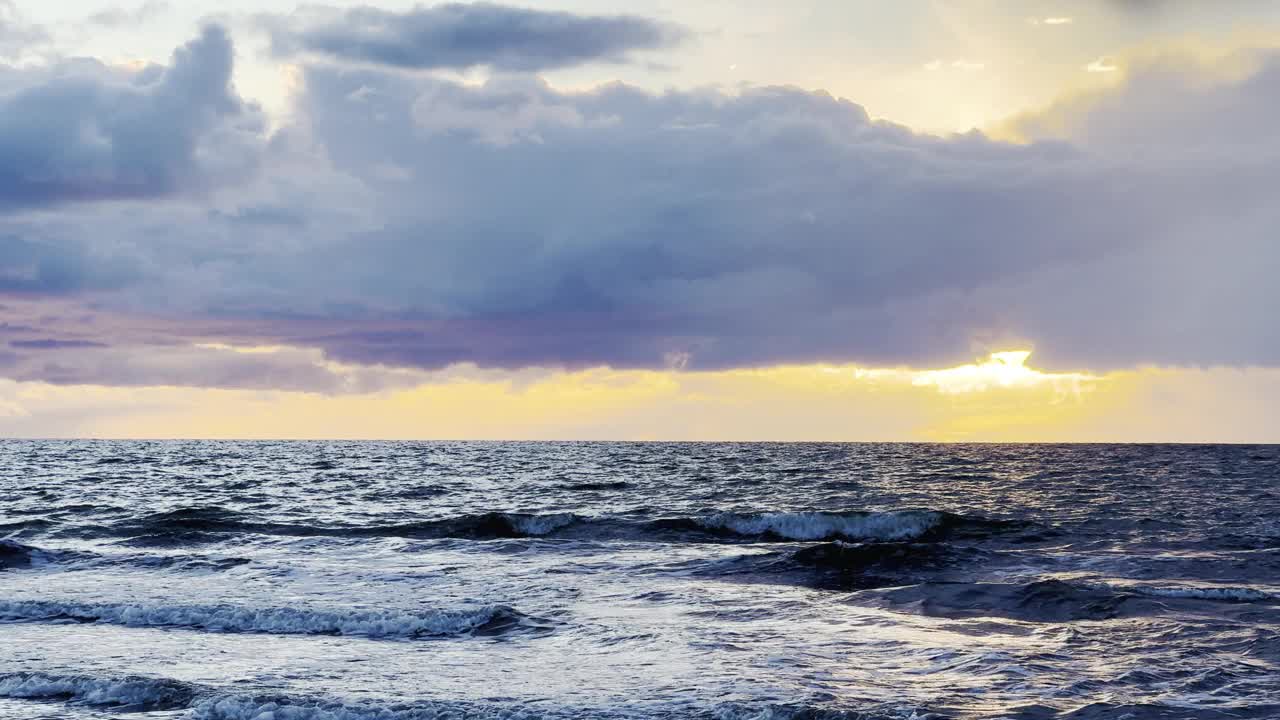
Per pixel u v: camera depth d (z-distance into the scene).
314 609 23.30
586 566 31.20
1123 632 20.36
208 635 21.09
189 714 15.20
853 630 21.16
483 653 19.38
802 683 16.73
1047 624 21.38
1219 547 34.91
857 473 95.88
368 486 78.38
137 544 37.41
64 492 70.62
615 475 94.69
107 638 20.78
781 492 68.06
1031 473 94.56
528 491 71.12
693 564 31.33
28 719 15.05
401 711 15.07
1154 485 74.38
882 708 15.12
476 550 35.75
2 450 188.75
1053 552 33.44
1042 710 15.00
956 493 65.81
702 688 16.48
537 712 15.10
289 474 98.88
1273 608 22.56
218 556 33.09
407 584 27.53
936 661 18.23
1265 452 176.62
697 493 67.69
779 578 28.56
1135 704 15.19
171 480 87.69
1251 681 16.41
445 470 108.44
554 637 20.70
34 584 27.75
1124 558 31.06
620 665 18.23
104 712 15.41
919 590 24.95
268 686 16.83
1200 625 20.84
